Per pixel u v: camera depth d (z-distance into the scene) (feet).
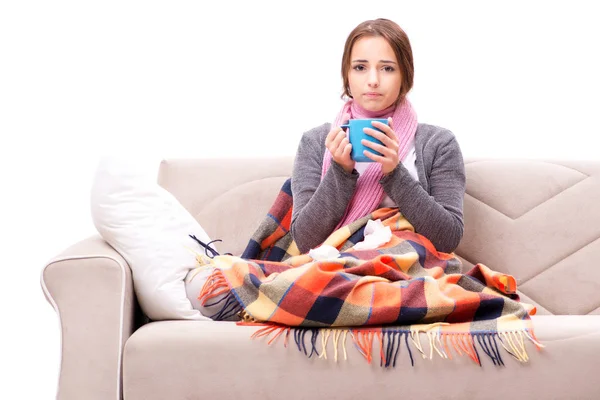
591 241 8.63
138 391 6.61
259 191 9.11
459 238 8.07
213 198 9.12
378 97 8.38
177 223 7.66
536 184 8.80
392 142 7.55
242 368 6.58
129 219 7.34
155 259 7.25
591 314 8.51
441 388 6.53
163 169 9.31
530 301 8.62
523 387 6.51
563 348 6.51
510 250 8.70
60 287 6.91
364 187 8.29
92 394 6.84
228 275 7.22
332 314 6.72
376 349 6.57
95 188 7.45
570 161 8.91
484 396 6.52
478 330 6.63
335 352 6.57
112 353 6.86
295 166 8.66
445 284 7.25
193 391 6.59
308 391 6.56
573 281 8.56
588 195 8.70
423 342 6.58
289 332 6.69
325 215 8.07
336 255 7.64
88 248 7.18
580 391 6.50
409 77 8.50
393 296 6.82
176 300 7.18
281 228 8.64
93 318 6.89
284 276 6.97
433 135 8.57
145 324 7.23
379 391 6.55
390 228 7.99
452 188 8.25
